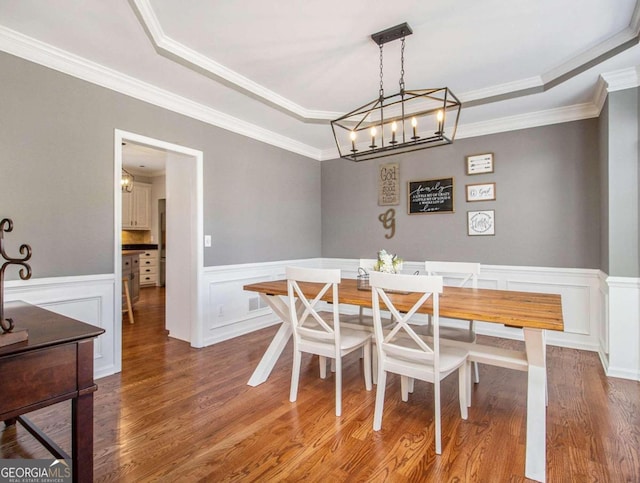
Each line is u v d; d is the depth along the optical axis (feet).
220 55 8.61
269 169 13.99
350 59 8.78
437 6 6.73
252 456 5.72
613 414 7.01
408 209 14.32
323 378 8.96
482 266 12.73
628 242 8.82
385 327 8.84
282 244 14.66
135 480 5.12
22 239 7.54
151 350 11.07
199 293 11.34
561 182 11.40
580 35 7.71
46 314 4.98
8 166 7.34
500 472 5.32
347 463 5.55
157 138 10.05
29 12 6.54
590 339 10.98
